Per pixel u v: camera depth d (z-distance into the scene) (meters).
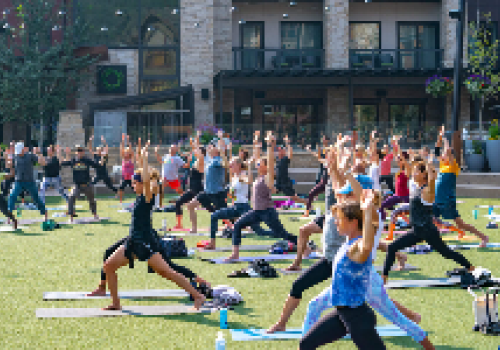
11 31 30.58
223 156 12.16
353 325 4.48
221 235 12.63
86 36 31.33
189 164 15.98
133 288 8.09
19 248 11.16
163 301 7.48
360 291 4.46
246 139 27.41
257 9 34.56
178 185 16.33
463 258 8.02
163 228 13.24
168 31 32.88
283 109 34.84
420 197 7.82
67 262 9.84
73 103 32.12
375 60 33.22
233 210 10.29
